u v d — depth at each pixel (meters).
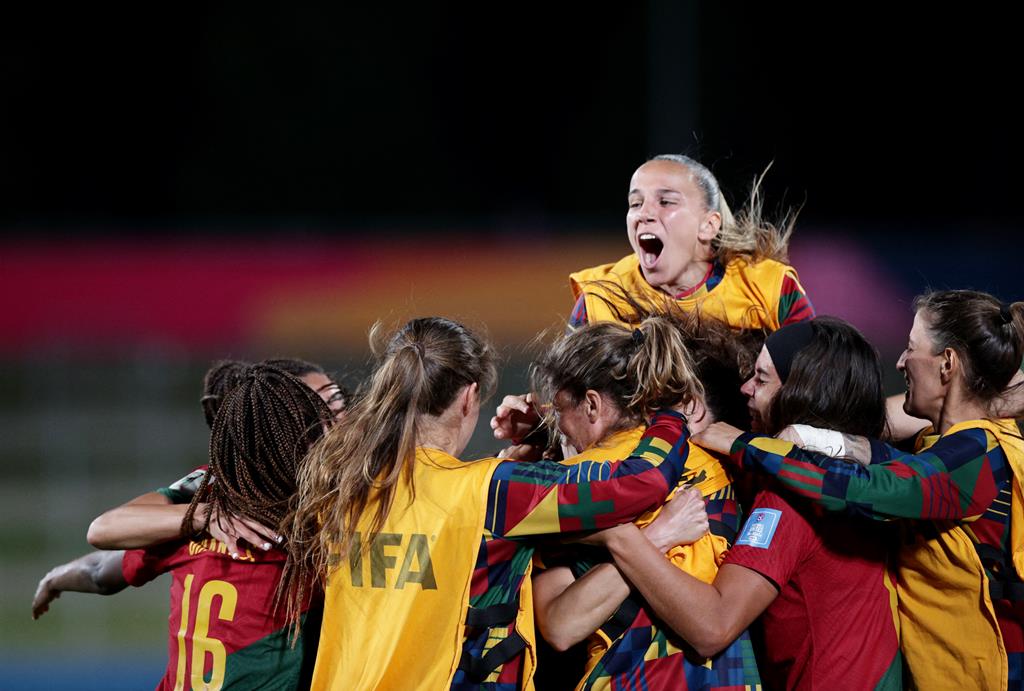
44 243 47.97
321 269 48.06
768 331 13.75
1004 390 11.38
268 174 72.88
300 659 10.85
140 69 71.44
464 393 10.57
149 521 10.98
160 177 72.19
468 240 47.62
